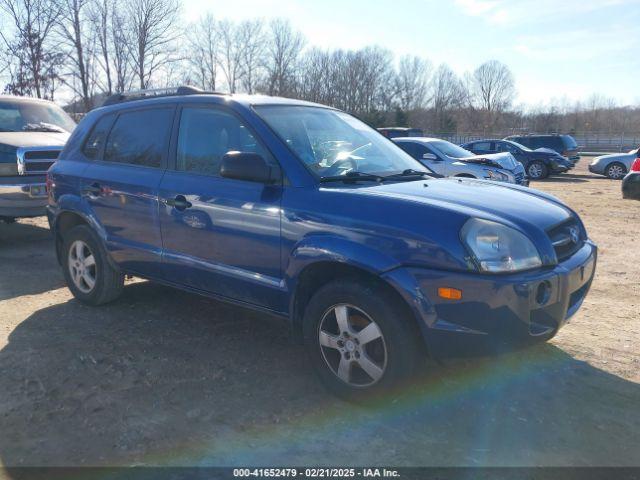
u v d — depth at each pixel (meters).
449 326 3.07
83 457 2.95
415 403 3.48
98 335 4.57
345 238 3.33
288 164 3.74
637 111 74.44
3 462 2.91
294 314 3.70
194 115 4.37
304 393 3.64
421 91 71.06
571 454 2.99
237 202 3.85
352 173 3.87
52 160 8.01
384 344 3.26
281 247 3.64
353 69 62.34
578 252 3.64
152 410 3.41
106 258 5.02
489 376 3.83
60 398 3.54
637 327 4.81
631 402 3.53
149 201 4.44
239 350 4.30
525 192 4.02
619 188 16.78
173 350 4.29
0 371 3.91
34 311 5.15
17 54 24.84
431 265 3.08
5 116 9.01
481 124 73.00
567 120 68.50
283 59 48.81
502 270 3.05
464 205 3.34
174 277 4.42
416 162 4.70
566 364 4.05
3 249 7.88
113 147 4.98
